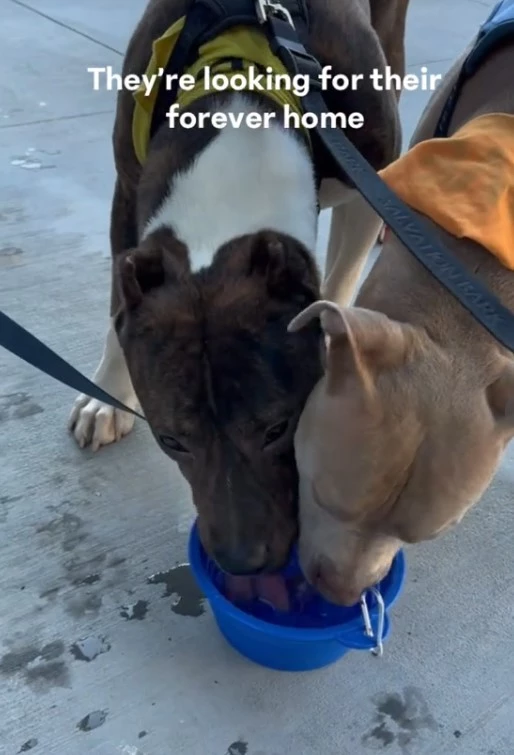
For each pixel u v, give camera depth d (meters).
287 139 0.69
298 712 0.71
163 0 0.82
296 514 0.66
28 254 1.20
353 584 0.64
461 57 0.88
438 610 0.79
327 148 0.68
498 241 0.60
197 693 0.72
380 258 0.67
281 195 0.67
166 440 0.65
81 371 1.00
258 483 0.63
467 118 0.77
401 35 1.07
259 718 0.70
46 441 0.92
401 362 0.57
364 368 0.55
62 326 1.07
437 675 0.74
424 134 0.87
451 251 0.61
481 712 0.72
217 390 0.60
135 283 0.62
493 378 0.59
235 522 0.62
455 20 2.15
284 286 0.63
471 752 0.69
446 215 0.61
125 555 0.81
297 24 0.77
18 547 0.81
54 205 1.30
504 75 0.75
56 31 1.91
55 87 1.65
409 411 0.56
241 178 0.66
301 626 0.73
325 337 0.59
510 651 0.77
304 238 0.67
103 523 0.84
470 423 0.57
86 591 0.78
